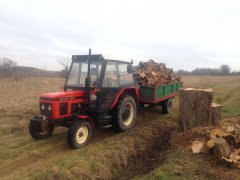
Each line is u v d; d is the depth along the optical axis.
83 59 8.27
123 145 7.36
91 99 7.86
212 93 7.77
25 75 44.53
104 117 8.12
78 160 6.22
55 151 7.01
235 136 6.65
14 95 18.09
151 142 8.18
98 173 6.12
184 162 6.04
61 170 5.73
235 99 15.42
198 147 6.53
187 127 8.05
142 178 5.57
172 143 7.58
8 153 6.86
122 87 8.62
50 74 51.62
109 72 8.21
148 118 10.68
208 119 7.80
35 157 6.64
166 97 11.16
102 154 6.70
